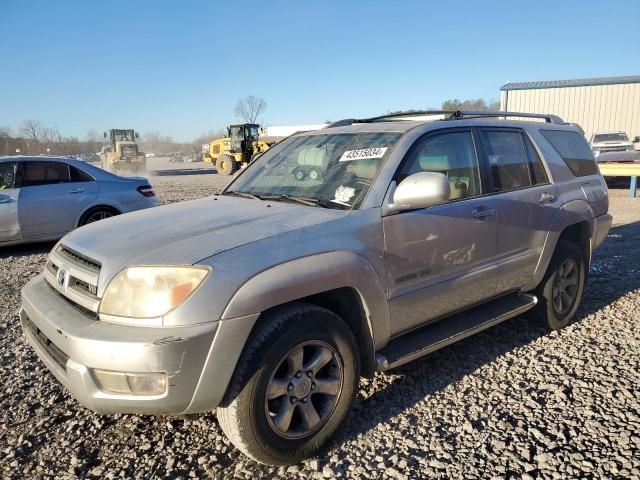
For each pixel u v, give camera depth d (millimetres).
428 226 3268
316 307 2713
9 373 3814
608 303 5156
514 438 2889
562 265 4398
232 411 2471
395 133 3494
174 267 2439
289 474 2656
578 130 5051
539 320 4414
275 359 2525
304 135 4145
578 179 4691
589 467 2623
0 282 6402
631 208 11820
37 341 2947
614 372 3652
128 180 9039
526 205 3996
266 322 2555
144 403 2338
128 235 2906
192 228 2875
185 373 2326
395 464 2695
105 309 2475
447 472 2623
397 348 3242
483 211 3633
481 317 3779
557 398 3312
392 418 3131
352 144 3594
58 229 8281
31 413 3262
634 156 14172
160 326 2342
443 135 3621
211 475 2652
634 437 2850
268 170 3949
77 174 8539
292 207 3174
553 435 2908
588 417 3078
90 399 2379
